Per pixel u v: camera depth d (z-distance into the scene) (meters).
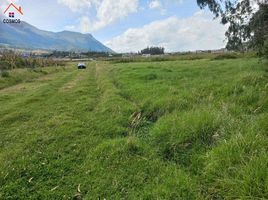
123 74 22.28
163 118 7.66
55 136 7.25
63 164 5.61
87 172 5.21
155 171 5.09
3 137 7.46
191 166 5.13
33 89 17.56
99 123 8.28
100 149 6.05
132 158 5.62
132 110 9.40
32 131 7.84
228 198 3.86
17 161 5.76
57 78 26.41
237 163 4.43
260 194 3.65
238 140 4.85
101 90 15.50
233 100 8.23
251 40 16.11
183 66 27.22
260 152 4.43
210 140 5.80
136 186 4.66
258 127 5.43
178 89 11.78
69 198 4.43
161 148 6.04
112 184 4.76
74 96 13.93
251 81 10.05
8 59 33.62
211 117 6.30
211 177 4.39
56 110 10.57
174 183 4.45
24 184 4.91
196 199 4.01
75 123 8.42
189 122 6.38
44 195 4.54
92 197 4.41
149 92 11.97
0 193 4.61
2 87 19.66
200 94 9.62
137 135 7.14
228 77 13.66
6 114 10.26
